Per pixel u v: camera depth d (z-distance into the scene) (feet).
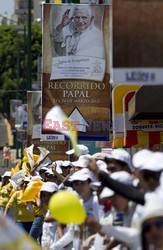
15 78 358.64
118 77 33.96
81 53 74.18
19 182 79.05
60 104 75.15
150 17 34.19
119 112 75.56
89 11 73.51
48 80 74.90
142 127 75.46
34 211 72.69
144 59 34.06
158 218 28.60
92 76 74.49
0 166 239.71
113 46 34.04
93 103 75.10
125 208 36.78
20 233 25.21
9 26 361.10
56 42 74.13
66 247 51.88
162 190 31.68
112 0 34.27
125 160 42.06
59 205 34.19
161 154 35.53
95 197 45.55
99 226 34.88
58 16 73.97
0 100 359.05
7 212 79.25
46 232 58.23
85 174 45.55
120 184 36.27
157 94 62.44
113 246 38.65
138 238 34.06
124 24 34.12
